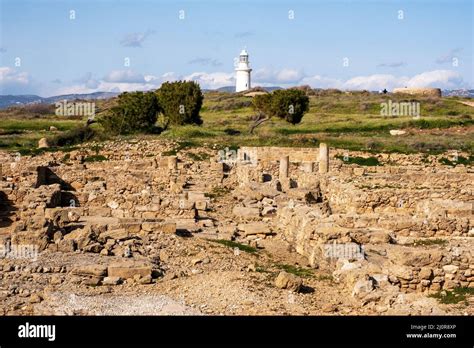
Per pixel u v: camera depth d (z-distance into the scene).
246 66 179.38
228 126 106.50
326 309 25.84
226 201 52.91
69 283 28.86
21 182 57.03
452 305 26.05
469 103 142.38
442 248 31.61
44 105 157.88
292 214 40.81
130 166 67.62
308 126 105.00
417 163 71.06
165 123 102.25
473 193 47.53
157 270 30.59
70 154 71.50
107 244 33.81
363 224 37.97
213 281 29.27
